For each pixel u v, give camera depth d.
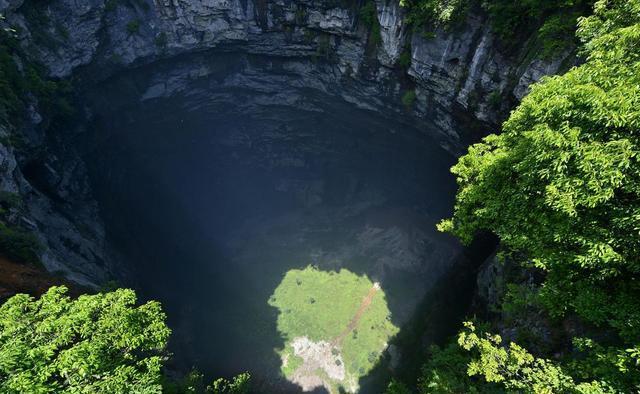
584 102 10.92
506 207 14.80
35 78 33.75
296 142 69.69
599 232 10.95
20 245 25.58
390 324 48.34
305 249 63.41
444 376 17.28
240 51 49.81
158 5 41.47
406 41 36.66
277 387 42.69
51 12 35.62
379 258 58.47
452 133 40.34
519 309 20.75
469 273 49.28
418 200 66.31
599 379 11.34
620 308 11.42
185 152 64.44
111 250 43.75
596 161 10.20
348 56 43.66
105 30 39.84
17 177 30.73
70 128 41.28
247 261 61.44
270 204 76.75
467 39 31.78
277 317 50.62
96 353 10.41
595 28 14.18
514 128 16.16
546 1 24.98
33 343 10.30
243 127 65.75
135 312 12.45
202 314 50.44
